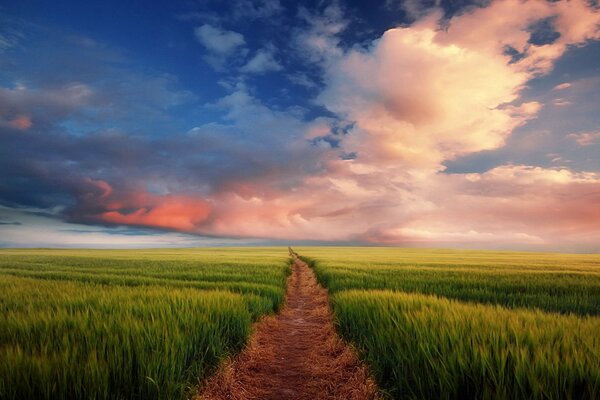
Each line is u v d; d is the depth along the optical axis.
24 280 16.22
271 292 13.80
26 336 5.93
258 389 6.64
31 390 4.12
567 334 5.48
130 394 4.55
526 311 8.16
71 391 4.26
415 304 8.98
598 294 13.77
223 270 24.78
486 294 13.17
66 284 14.42
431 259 46.22
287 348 9.23
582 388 4.05
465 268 27.47
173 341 5.65
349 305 9.62
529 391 4.07
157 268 27.06
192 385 5.65
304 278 26.78
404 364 5.26
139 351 5.10
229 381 6.43
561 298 12.65
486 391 3.98
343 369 7.25
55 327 6.43
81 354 5.01
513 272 23.16
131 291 11.55
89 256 51.75
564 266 31.88
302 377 7.25
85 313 7.44
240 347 8.06
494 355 4.62
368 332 7.43
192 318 7.27
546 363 4.27
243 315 8.76
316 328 11.22
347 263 33.38
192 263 33.69
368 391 5.81
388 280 17.83
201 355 6.37
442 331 5.59
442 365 4.57
